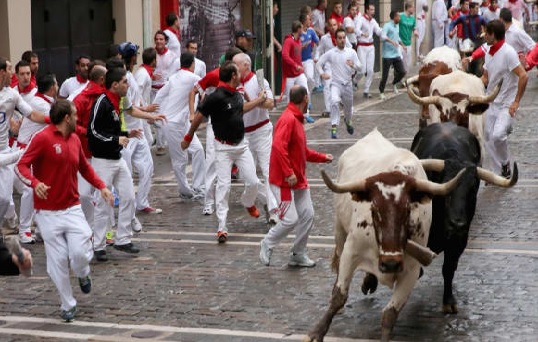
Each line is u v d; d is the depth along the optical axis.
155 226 15.17
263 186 15.03
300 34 26.81
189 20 26.62
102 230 13.23
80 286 11.20
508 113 16.70
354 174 9.82
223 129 14.06
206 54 27.62
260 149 15.05
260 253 12.69
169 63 21.50
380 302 11.09
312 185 17.61
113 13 24.53
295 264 12.65
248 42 19.12
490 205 15.39
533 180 17.05
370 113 26.66
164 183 18.62
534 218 14.48
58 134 10.83
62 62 22.84
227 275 12.41
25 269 6.60
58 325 10.73
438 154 10.52
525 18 38.25
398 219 8.77
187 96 16.66
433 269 12.30
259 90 15.23
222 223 14.06
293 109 12.34
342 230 10.33
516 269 12.05
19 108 13.73
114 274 12.63
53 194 10.80
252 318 10.68
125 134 13.42
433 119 14.14
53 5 22.42
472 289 11.34
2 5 20.58
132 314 11.00
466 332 9.96
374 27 30.36
